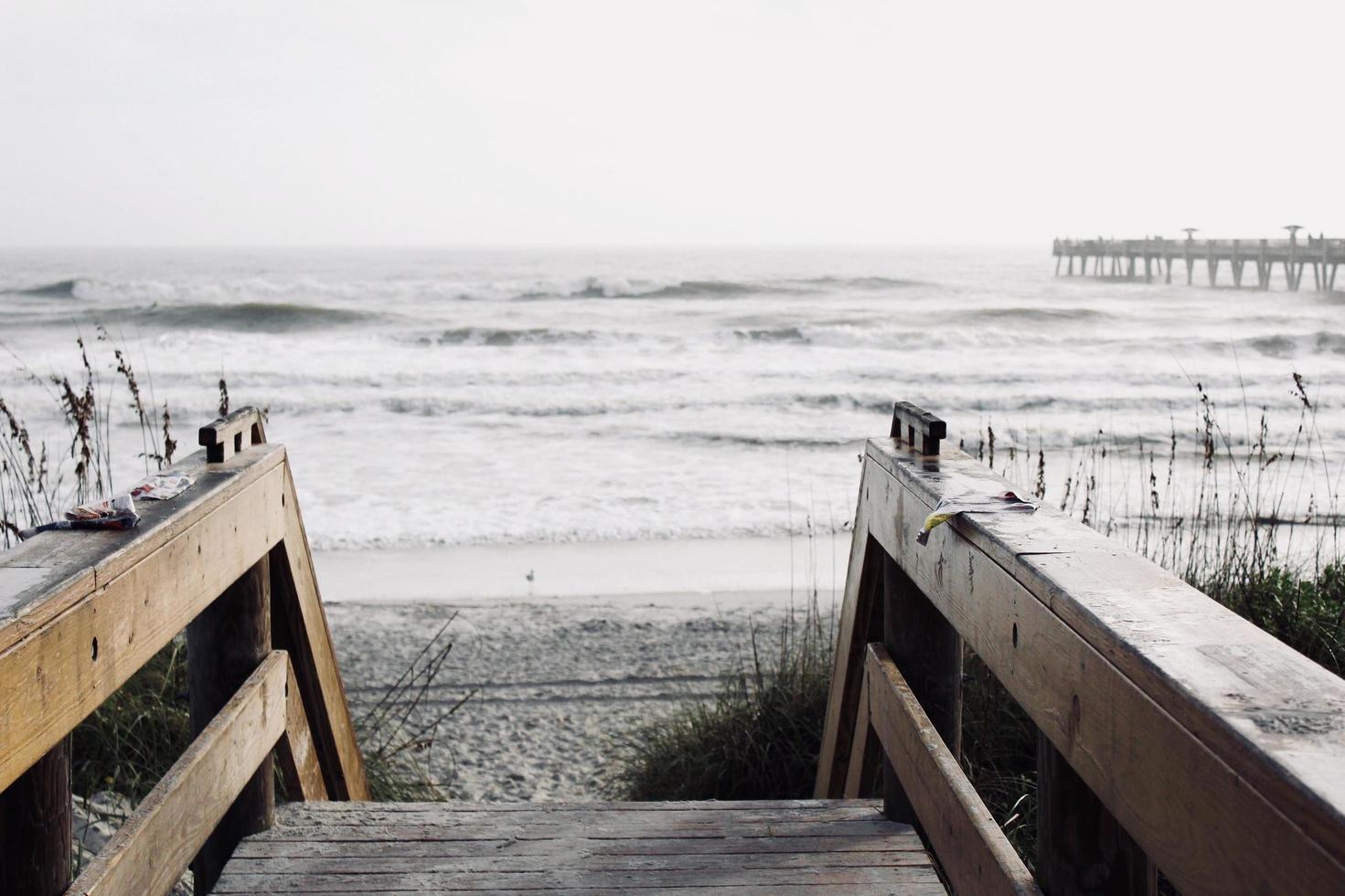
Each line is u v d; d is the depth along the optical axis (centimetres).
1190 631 134
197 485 242
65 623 162
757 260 10638
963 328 3228
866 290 5053
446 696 614
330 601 841
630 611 803
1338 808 88
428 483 1294
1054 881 168
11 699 145
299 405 1864
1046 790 169
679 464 1416
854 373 2255
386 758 442
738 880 248
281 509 298
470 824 282
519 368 2353
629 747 515
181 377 2167
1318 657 463
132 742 416
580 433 1644
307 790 308
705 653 693
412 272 7425
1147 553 600
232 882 248
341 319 3494
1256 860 100
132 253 16312
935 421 271
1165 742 119
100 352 2628
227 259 11194
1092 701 141
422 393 1998
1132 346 2806
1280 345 2733
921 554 242
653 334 2931
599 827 279
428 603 834
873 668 288
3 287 4725
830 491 1248
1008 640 178
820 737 431
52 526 199
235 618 272
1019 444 1498
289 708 300
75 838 343
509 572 928
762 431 1658
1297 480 1216
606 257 11844
